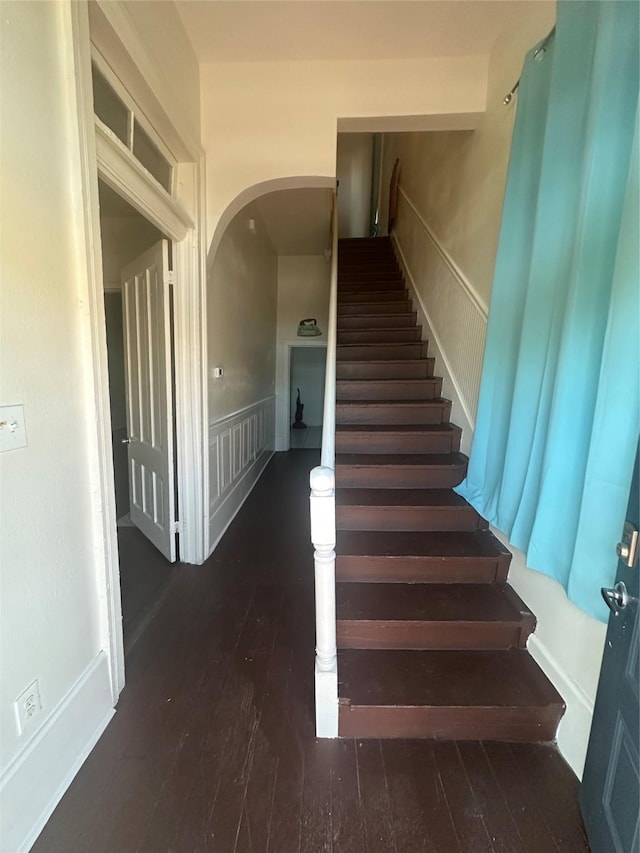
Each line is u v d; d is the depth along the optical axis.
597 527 1.14
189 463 2.60
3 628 1.04
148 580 2.48
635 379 1.03
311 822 1.18
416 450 2.63
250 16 1.97
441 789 1.28
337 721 1.44
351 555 1.90
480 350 2.38
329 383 1.90
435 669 1.58
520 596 1.81
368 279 4.65
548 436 1.36
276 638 1.97
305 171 2.37
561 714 1.42
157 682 1.68
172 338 2.51
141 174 1.68
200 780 1.29
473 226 2.50
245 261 3.80
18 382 1.08
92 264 1.32
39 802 1.15
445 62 2.27
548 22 1.71
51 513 1.21
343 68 2.30
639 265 1.00
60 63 1.18
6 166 1.02
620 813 0.98
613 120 1.14
